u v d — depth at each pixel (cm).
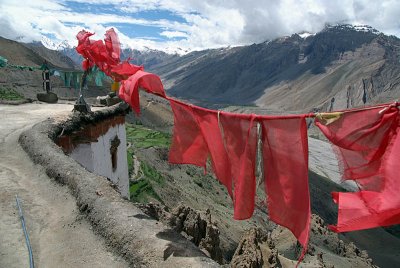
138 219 968
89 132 1984
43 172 1340
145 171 5453
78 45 1080
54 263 882
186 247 844
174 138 920
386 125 650
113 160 2436
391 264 7294
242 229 4819
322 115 693
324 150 19412
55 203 1157
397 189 627
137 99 894
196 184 7162
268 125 756
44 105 2714
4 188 1240
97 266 861
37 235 995
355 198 671
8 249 924
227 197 7506
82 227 1013
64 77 2783
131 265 845
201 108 852
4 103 2697
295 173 737
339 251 5416
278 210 765
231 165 816
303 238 725
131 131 9381
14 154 1530
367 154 669
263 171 774
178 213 2080
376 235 9112
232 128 804
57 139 1698
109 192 1126
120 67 970
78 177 1222
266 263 2586
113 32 1045
